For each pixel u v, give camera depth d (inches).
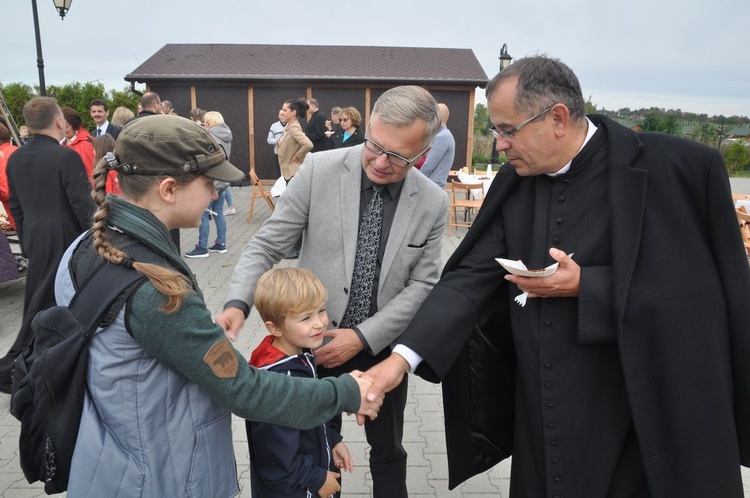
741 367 62.6
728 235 61.4
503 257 73.9
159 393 50.6
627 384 61.3
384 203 82.2
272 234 84.1
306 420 57.6
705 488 61.3
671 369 61.2
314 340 73.4
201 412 53.2
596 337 62.7
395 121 71.7
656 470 62.4
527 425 72.0
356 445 129.1
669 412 61.7
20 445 55.2
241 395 52.2
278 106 560.4
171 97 555.8
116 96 684.7
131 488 50.1
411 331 73.5
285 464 67.6
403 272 83.2
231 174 54.6
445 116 226.4
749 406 63.2
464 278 75.0
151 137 50.6
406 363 72.8
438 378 74.4
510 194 72.6
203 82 549.6
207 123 333.1
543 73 61.7
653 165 62.4
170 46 622.2
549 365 67.1
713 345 61.0
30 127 147.8
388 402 86.3
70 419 50.7
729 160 837.8
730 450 61.6
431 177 228.2
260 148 569.0
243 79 541.6
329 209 81.8
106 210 51.1
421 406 149.3
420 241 83.6
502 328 79.2
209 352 49.7
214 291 239.0
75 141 219.6
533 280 63.0
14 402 53.7
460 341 74.3
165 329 47.7
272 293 71.1
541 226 68.1
